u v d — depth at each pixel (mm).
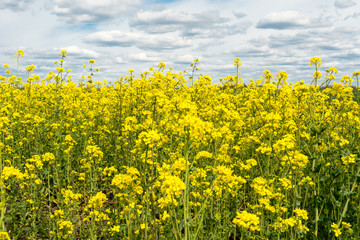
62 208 4219
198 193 3828
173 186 2861
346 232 3500
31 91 8531
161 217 3775
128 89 7426
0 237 3199
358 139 5137
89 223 4027
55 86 8359
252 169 4957
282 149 3967
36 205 4297
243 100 8211
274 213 3604
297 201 3701
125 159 5676
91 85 11672
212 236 3527
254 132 5891
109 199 5383
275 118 4938
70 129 7176
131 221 3832
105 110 7848
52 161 4848
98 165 5320
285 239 3434
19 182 4199
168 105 4387
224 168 3709
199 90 7863
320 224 3986
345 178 4410
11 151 5559
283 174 4336
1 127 5441
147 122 4066
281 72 8102
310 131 4727
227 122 5180
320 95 5566
